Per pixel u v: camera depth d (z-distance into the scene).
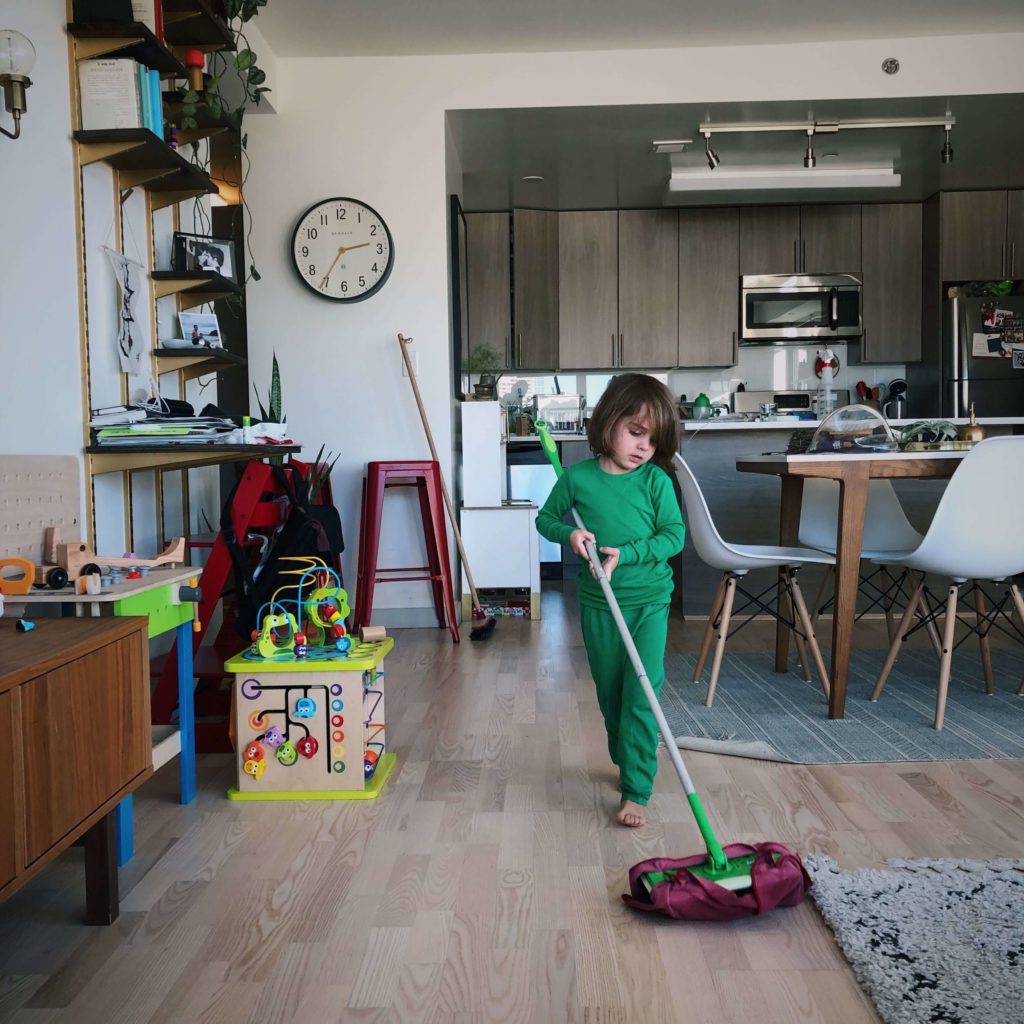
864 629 4.21
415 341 4.41
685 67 4.38
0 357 2.04
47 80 2.25
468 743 2.55
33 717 1.25
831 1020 1.26
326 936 1.50
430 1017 1.27
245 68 3.16
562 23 4.08
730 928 1.51
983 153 5.33
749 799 2.09
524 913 1.57
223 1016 1.28
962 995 1.26
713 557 2.87
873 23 4.16
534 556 4.60
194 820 2.01
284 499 2.95
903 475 2.71
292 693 2.14
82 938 1.50
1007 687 3.10
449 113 4.46
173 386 3.06
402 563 4.48
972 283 6.18
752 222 6.43
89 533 2.39
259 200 4.41
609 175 5.60
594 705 2.95
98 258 2.51
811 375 6.79
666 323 6.46
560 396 6.62
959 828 1.90
